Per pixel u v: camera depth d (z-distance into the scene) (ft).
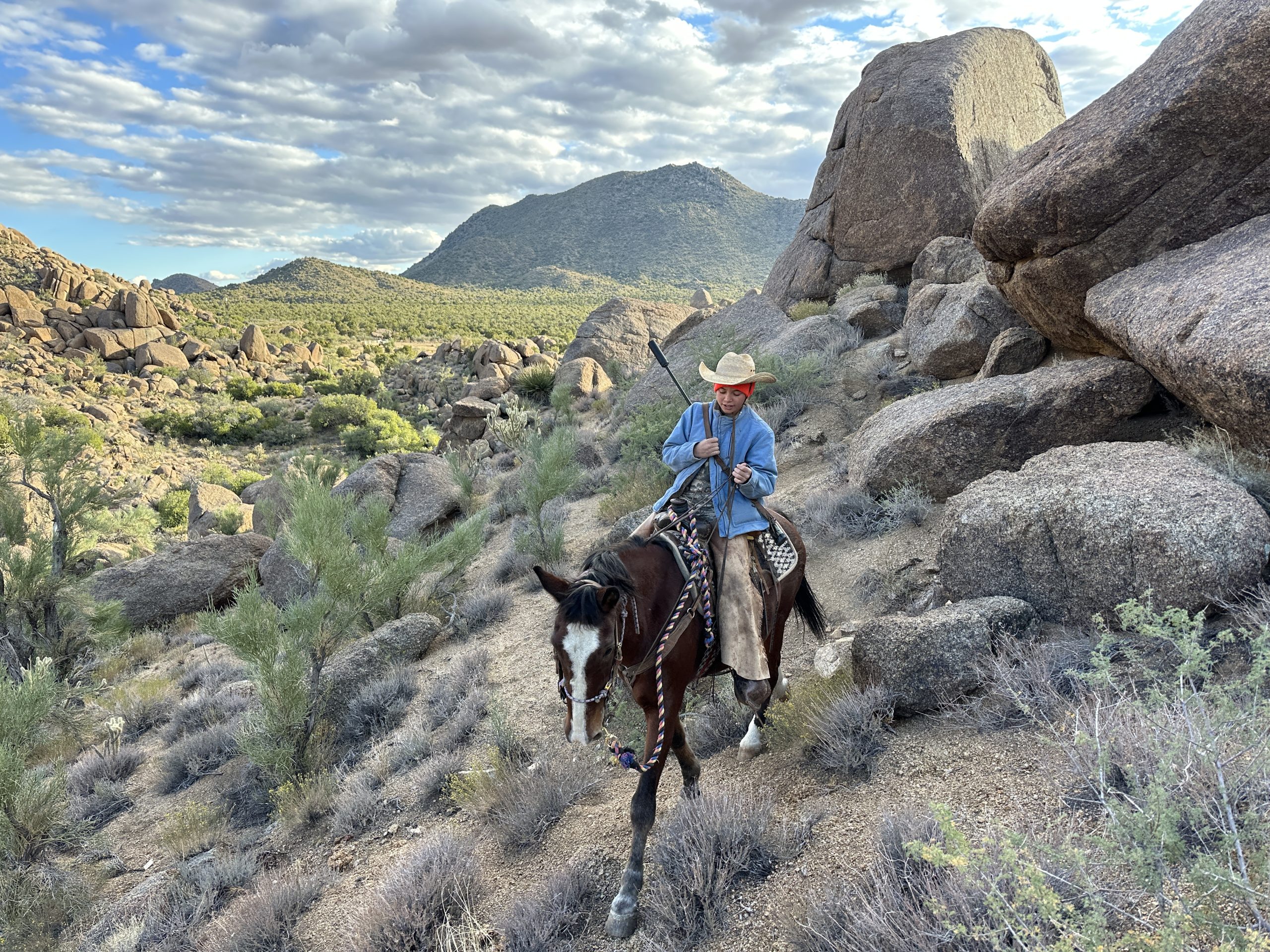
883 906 11.07
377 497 41.47
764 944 12.58
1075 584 16.97
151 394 255.70
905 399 31.71
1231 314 17.61
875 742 15.84
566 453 41.37
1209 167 22.26
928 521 26.04
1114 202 23.66
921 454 26.40
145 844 24.97
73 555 45.57
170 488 151.94
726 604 14.87
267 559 53.52
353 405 216.13
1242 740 10.24
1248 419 17.38
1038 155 27.43
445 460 62.85
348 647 33.35
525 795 19.20
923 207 58.90
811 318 53.72
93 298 364.17
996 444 25.14
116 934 19.56
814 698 17.84
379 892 17.46
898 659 16.37
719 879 13.74
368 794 23.13
